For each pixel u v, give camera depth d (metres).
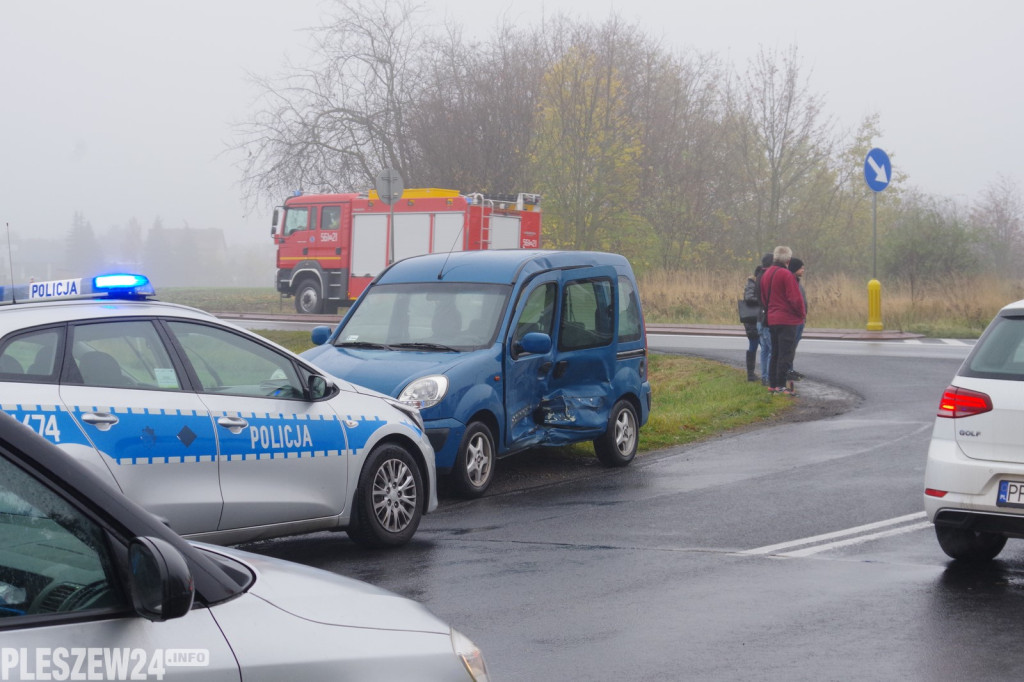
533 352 11.98
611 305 13.34
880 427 15.18
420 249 33.78
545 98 47.09
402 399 10.97
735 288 36.72
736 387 18.92
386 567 8.23
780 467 12.52
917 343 25.91
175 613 2.88
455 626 6.70
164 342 7.48
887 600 7.21
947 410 7.79
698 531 9.41
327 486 8.30
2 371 6.65
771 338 18.67
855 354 23.33
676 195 51.31
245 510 7.70
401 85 46.62
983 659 6.06
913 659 6.05
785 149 48.47
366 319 12.53
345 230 35.62
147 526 3.06
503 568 8.17
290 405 8.12
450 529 9.76
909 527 9.38
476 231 32.66
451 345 11.84
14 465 2.92
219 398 7.65
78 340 7.03
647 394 13.83
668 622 6.75
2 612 2.84
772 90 48.41
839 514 9.95
